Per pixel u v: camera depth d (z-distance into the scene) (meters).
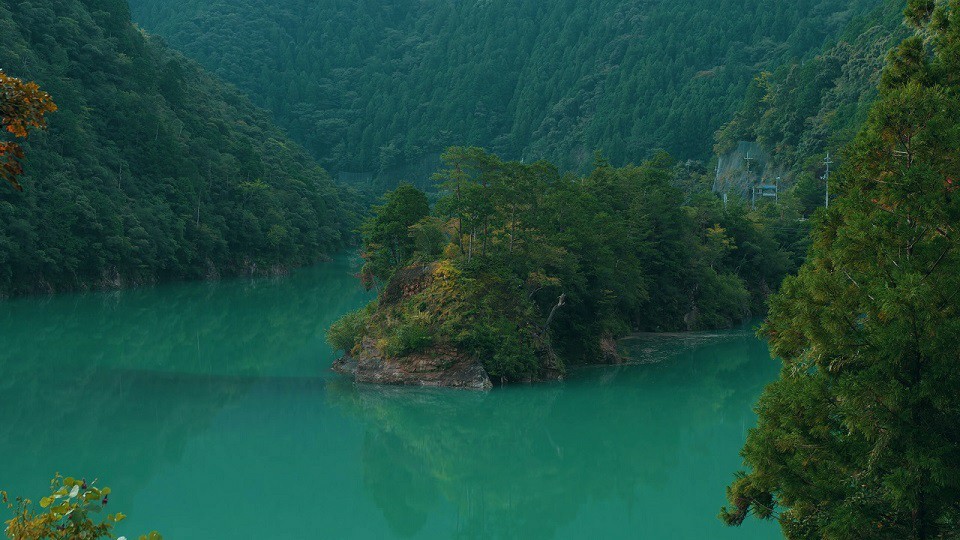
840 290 17.08
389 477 39.78
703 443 45.53
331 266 160.25
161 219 117.19
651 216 83.81
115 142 122.69
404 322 56.34
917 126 17.59
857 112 123.31
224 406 50.41
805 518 18.16
